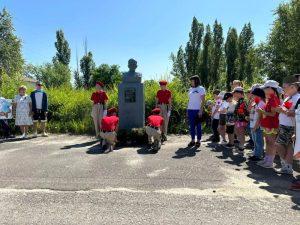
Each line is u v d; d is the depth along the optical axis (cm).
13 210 535
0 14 4256
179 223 486
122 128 1159
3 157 905
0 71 2003
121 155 923
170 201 570
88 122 1406
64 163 830
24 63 4462
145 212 525
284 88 719
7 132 1301
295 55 4228
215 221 492
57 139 1238
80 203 563
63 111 1491
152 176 711
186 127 1367
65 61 6525
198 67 5491
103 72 5659
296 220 496
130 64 1170
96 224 484
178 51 5634
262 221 492
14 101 1288
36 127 1312
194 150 980
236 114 920
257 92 816
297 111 611
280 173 736
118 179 691
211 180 683
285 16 4428
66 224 485
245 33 5681
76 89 1784
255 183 664
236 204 556
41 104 1294
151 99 1414
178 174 725
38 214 519
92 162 839
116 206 549
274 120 770
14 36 4328
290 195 599
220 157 886
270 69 4781
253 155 852
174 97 1389
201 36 5509
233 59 5556
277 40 4512
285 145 727
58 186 649
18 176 718
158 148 981
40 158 890
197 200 574
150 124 962
